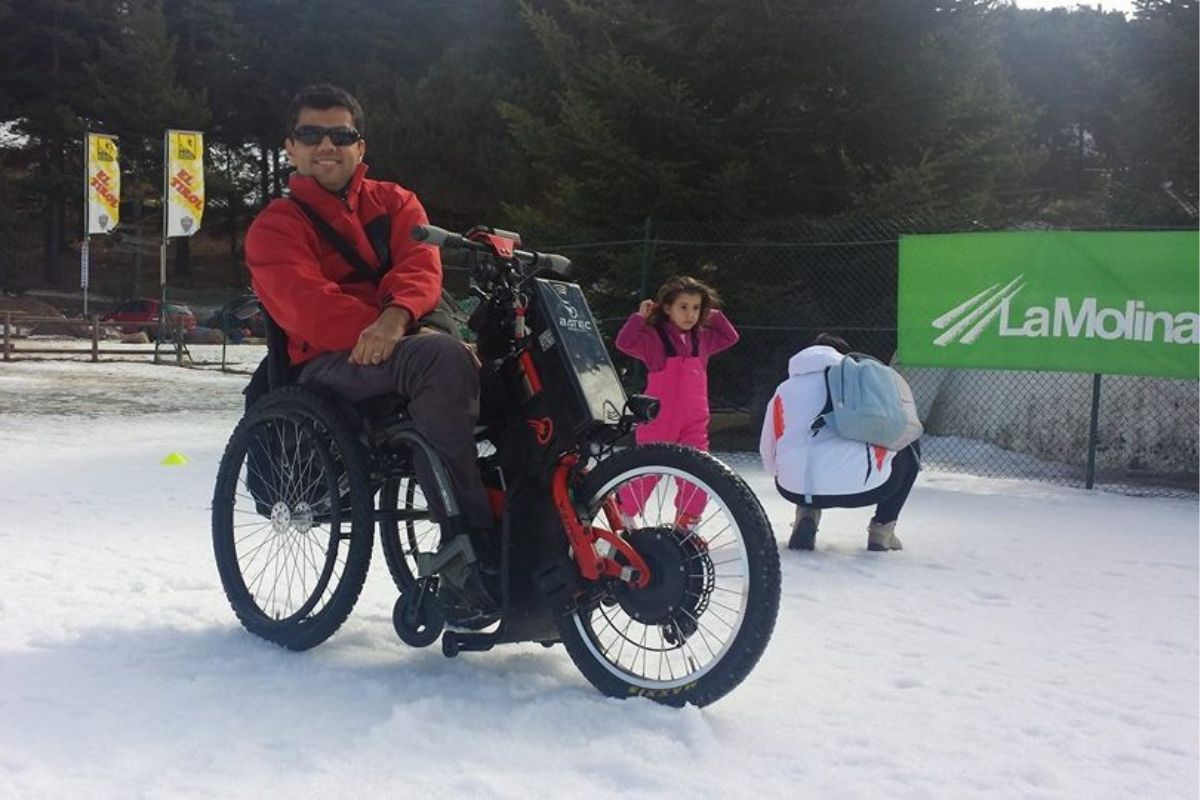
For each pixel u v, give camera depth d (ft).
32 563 17.22
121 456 32.45
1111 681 12.60
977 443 38.04
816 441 19.61
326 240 12.64
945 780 9.39
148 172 156.87
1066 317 29.32
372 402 12.50
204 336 114.32
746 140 42.45
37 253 179.52
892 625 14.90
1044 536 22.36
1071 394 35.99
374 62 131.13
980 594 17.01
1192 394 33.96
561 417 11.43
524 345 11.78
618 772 9.24
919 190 38.75
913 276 31.17
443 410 11.50
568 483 11.59
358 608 14.75
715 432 41.96
